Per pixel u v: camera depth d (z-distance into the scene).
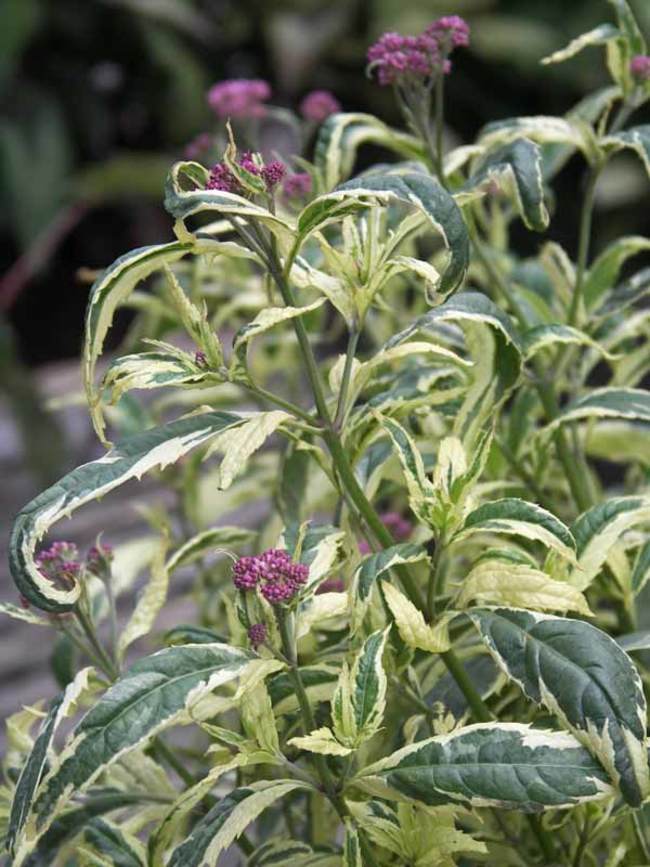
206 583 0.87
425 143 0.64
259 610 0.45
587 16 2.20
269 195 0.46
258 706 0.47
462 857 0.56
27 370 1.53
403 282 0.78
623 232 2.12
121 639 0.55
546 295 0.80
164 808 0.57
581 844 0.52
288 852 0.53
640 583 0.58
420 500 0.47
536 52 2.19
